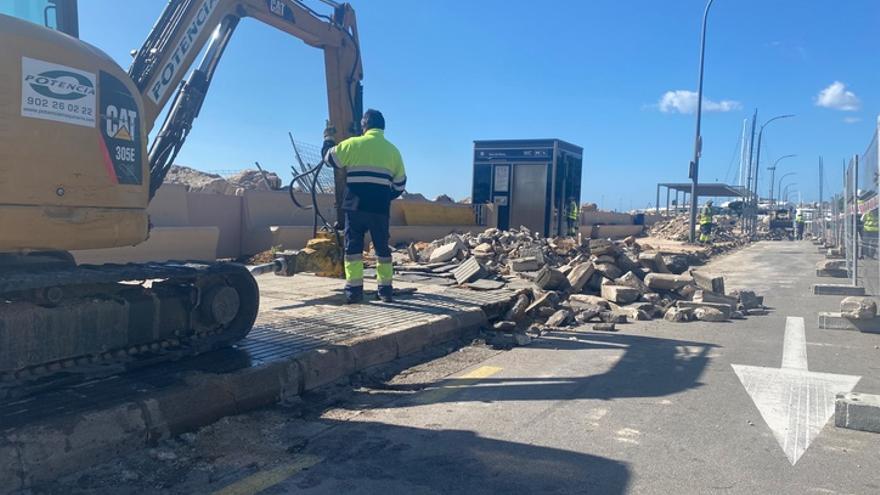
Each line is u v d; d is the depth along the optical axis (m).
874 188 10.72
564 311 9.37
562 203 23.80
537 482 3.98
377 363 6.58
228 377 5.03
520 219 23.25
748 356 7.32
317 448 4.47
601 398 5.69
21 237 4.25
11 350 4.25
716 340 8.21
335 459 4.29
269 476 4.01
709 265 21.06
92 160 4.64
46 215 4.36
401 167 8.98
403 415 5.19
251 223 15.63
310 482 3.94
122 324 4.98
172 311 5.39
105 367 4.96
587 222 33.81
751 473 4.13
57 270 4.62
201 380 4.89
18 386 4.38
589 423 5.04
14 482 3.62
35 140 4.28
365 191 8.54
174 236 12.80
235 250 15.56
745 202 45.75
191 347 5.64
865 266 12.37
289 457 4.31
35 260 4.75
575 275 11.30
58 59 4.44
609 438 4.72
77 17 5.37
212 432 4.63
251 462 4.20
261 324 7.12
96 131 4.68
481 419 5.11
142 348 5.28
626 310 10.18
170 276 5.20
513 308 9.13
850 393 5.24
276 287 9.95
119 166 4.87
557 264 14.14
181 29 6.29
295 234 15.49
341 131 9.51
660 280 11.24
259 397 5.20
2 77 4.12
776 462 4.30
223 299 5.72
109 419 4.14
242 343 6.20
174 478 3.94
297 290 9.68
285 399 5.44
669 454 4.43
